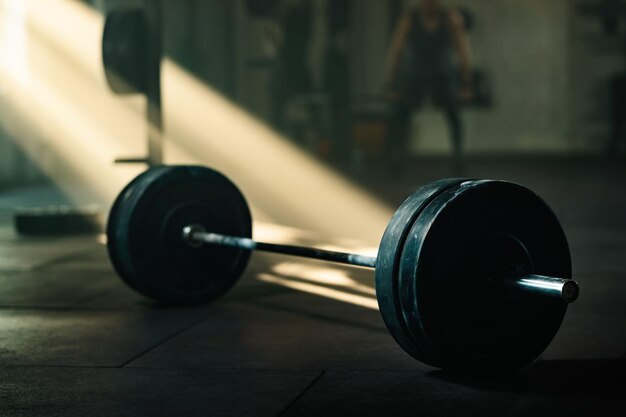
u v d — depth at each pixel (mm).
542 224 2523
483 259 2436
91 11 9797
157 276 3531
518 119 15117
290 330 3152
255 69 13008
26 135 9625
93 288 4008
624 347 2836
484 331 2459
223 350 2877
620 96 14086
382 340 2990
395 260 2416
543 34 14906
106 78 4812
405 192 8500
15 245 5426
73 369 2666
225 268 3656
